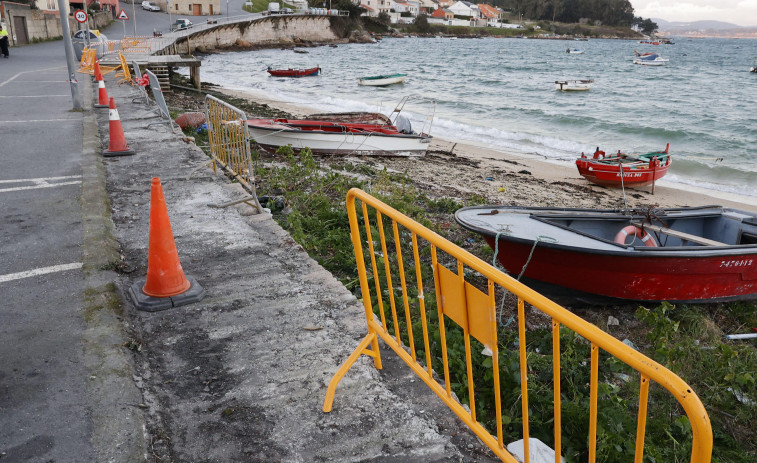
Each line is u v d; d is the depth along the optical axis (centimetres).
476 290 238
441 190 1251
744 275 698
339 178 1068
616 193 1501
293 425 305
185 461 278
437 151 1895
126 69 2016
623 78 5747
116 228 598
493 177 1516
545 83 4972
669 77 5947
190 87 3222
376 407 321
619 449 360
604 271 659
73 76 1313
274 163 1213
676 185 1655
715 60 9469
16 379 330
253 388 335
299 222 737
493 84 4812
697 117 3061
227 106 720
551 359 487
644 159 1628
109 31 5744
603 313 696
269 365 358
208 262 516
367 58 7769
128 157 909
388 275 313
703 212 851
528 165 1800
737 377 497
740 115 3158
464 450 291
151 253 429
